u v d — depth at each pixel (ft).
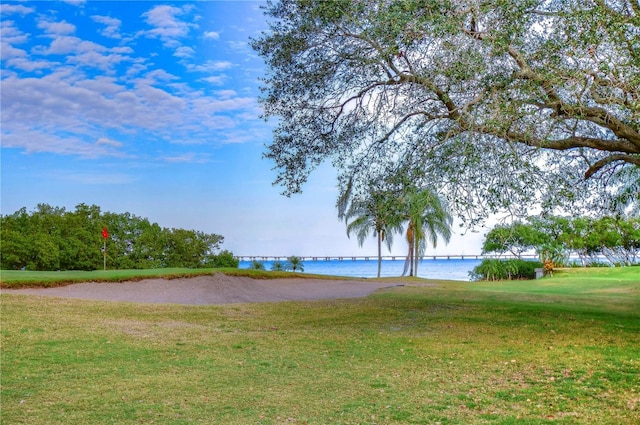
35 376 24.52
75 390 22.50
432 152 36.11
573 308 51.21
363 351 30.89
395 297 62.64
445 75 32.78
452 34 30.76
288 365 27.43
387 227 43.21
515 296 65.05
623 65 29.58
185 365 27.25
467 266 370.53
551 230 116.57
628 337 34.83
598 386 22.89
